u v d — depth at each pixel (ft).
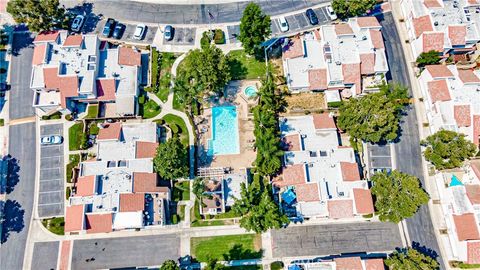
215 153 309.83
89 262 282.36
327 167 291.99
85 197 274.36
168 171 280.31
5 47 333.42
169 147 278.67
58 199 297.12
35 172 302.86
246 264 284.41
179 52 337.11
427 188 306.55
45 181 300.81
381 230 294.87
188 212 294.25
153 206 281.54
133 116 312.71
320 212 281.13
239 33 343.05
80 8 346.74
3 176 301.22
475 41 326.03
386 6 357.00
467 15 332.60
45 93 306.76
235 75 330.34
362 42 318.45
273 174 300.40
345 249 289.33
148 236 288.92
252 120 318.65
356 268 266.16
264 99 298.15
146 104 319.88
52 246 285.23
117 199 273.54
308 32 344.08
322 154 297.12
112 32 338.13
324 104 324.19
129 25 343.67
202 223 291.99
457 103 302.66
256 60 335.06
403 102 319.06
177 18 347.15
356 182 286.25
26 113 316.40
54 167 304.09
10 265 281.13
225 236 289.94
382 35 347.77
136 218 272.72
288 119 309.22
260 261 285.02
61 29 334.65
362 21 325.42
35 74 301.84
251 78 329.72
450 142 289.12
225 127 316.81
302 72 317.22
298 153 294.46
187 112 316.40
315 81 313.94
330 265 270.67
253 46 315.17
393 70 338.13
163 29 343.67
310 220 295.07
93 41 313.53
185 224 291.58
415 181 279.28
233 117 319.47
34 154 306.76
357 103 292.61
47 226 288.71
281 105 322.75
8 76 326.03
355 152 312.50
